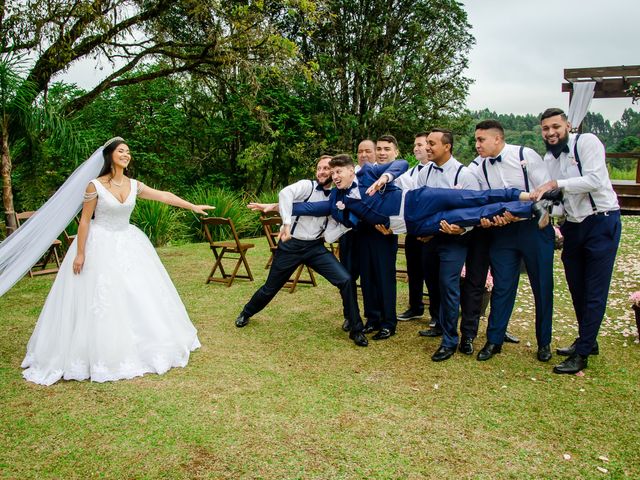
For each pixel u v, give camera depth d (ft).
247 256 29.60
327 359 13.43
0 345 14.51
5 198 25.14
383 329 15.08
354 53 59.98
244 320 16.25
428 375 12.38
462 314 14.05
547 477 8.38
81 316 12.03
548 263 12.89
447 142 13.60
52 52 28.86
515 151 12.80
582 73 40.40
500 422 10.11
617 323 16.21
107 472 8.45
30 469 8.53
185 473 8.43
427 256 14.89
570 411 10.55
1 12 27.07
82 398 11.08
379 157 16.05
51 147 29.76
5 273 13.52
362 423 10.05
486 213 12.24
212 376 12.25
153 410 10.53
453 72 62.95
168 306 13.25
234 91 42.60
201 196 41.86
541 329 13.24
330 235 14.58
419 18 60.54
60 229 13.69
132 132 53.06
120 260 12.49
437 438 9.53
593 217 12.28
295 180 58.80
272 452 9.03
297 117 55.01
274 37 33.71
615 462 8.77
